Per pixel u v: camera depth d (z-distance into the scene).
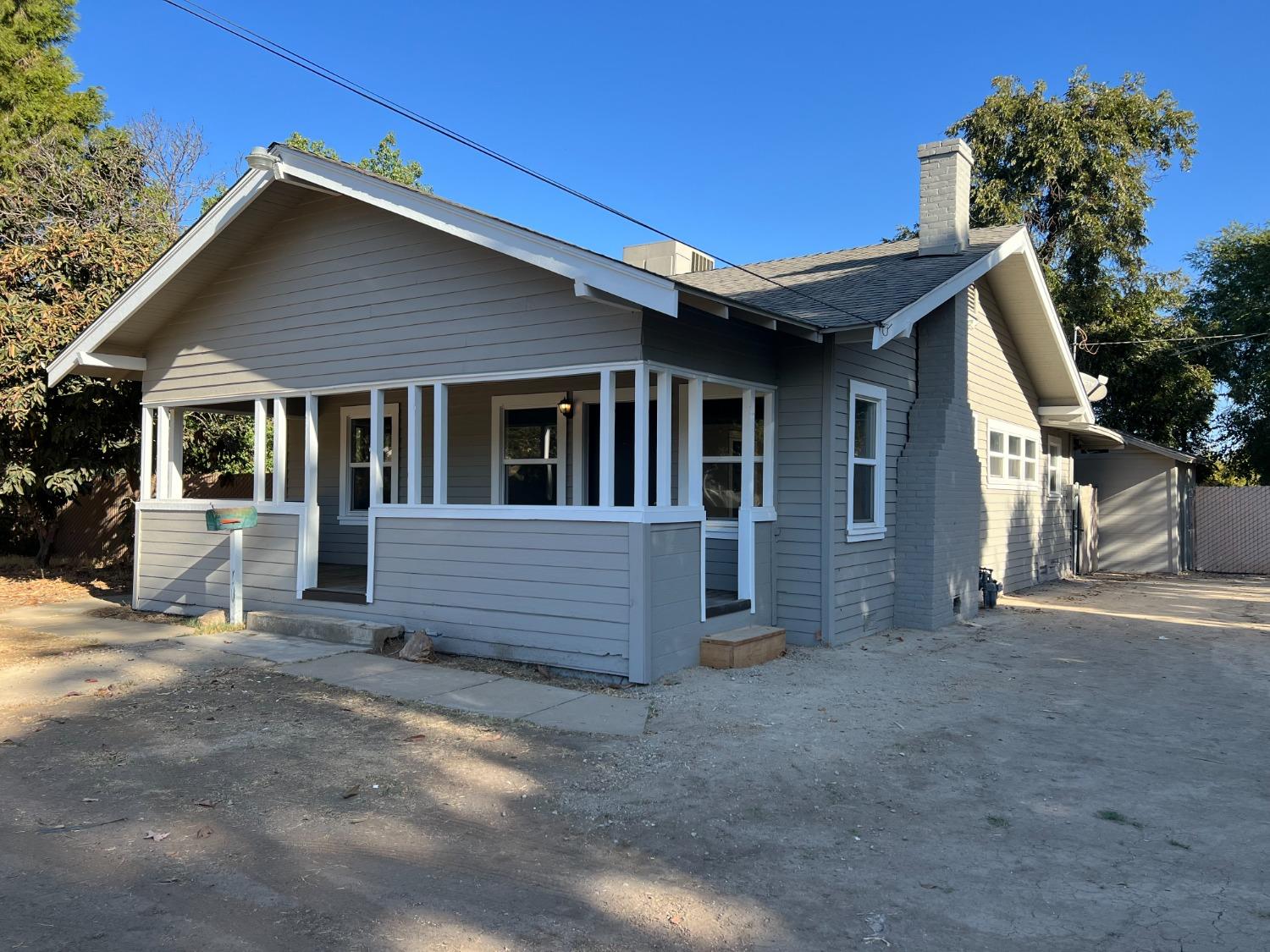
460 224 7.82
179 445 11.40
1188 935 3.55
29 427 13.38
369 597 9.15
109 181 20.52
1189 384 23.33
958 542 11.51
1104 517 20.83
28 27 23.00
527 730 6.15
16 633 9.64
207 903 3.64
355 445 13.23
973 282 12.01
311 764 5.42
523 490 11.39
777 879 4.02
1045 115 23.80
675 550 7.80
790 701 7.03
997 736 6.31
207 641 9.07
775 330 8.43
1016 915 3.71
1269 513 20.20
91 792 4.91
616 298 7.28
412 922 3.53
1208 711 7.14
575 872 4.05
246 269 10.27
